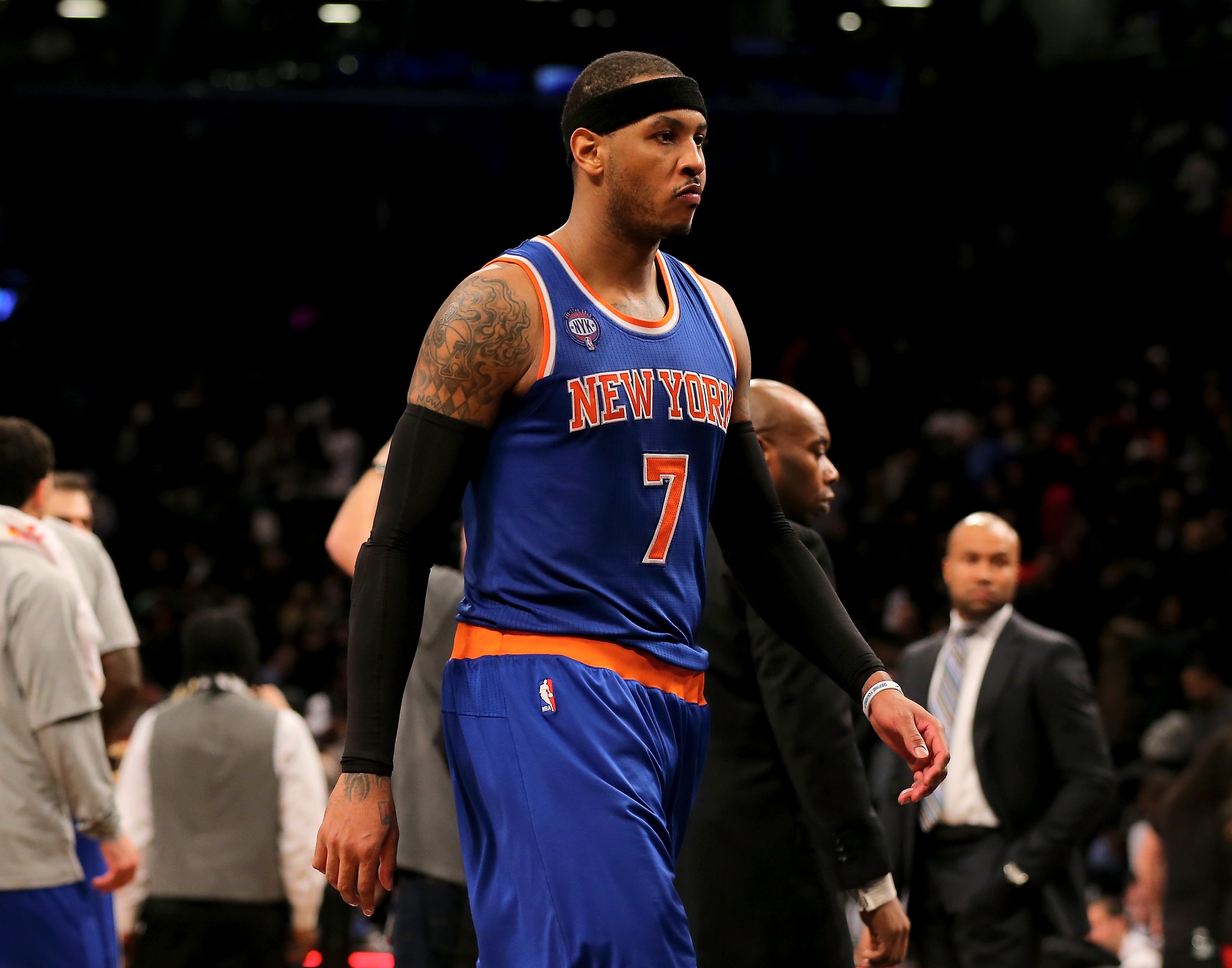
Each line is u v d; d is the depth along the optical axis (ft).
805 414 16.93
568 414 11.41
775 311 106.01
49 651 20.01
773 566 12.93
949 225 109.50
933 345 102.27
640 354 11.69
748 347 13.06
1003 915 23.38
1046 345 100.99
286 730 27.86
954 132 111.96
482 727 11.55
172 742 27.43
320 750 48.32
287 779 27.68
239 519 83.10
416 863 20.01
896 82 118.21
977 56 115.34
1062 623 64.18
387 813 10.91
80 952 20.40
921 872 24.29
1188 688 42.73
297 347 106.73
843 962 16.02
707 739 12.40
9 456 21.01
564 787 11.14
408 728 20.49
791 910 15.81
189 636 28.48
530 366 11.43
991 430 86.02
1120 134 112.06
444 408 11.33
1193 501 73.72
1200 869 24.72
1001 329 102.58
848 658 12.51
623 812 11.08
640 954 10.84
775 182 108.27
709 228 107.24
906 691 25.45
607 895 10.93
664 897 11.00
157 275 108.17
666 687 11.78
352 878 10.87
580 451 11.43
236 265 107.86
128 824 27.43
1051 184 110.63
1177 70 111.65
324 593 72.43
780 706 15.70
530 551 11.50
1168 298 101.30
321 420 95.45
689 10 119.85
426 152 105.60
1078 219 109.19
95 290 108.06
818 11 126.00
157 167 108.37
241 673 28.35
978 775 24.09
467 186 105.29
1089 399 91.40
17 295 107.86
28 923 19.93
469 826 11.76
